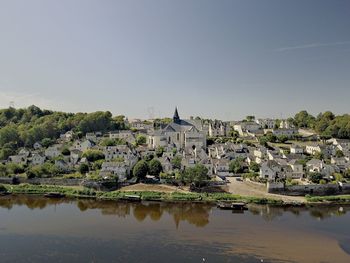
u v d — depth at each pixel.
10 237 105.38
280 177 179.12
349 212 137.12
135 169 175.00
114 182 169.00
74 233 109.50
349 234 111.62
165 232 111.31
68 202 150.25
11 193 163.50
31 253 93.38
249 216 130.50
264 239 105.88
